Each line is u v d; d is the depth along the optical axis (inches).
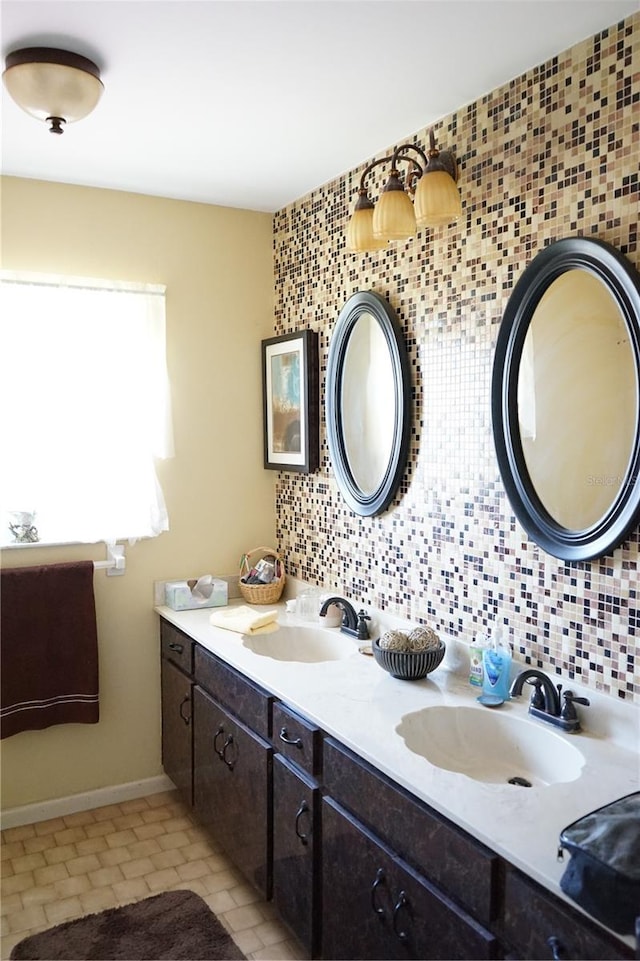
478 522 84.7
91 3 63.0
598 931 45.8
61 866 101.8
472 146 83.6
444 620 90.7
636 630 66.8
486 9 64.2
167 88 79.7
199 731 105.5
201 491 124.6
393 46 70.8
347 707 76.8
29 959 83.6
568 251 70.5
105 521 114.6
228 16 65.3
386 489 97.6
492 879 53.0
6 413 107.3
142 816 115.9
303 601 113.6
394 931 63.2
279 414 123.9
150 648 121.5
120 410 114.7
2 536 108.9
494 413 79.6
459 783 60.7
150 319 116.6
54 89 72.7
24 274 106.9
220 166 104.6
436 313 90.2
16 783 112.3
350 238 89.0
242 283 126.4
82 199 112.2
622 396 66.7
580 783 60.4
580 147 70.7
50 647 109.0
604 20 66.4
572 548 71.6
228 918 90.9
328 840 73.7
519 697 78.6
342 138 94.5
